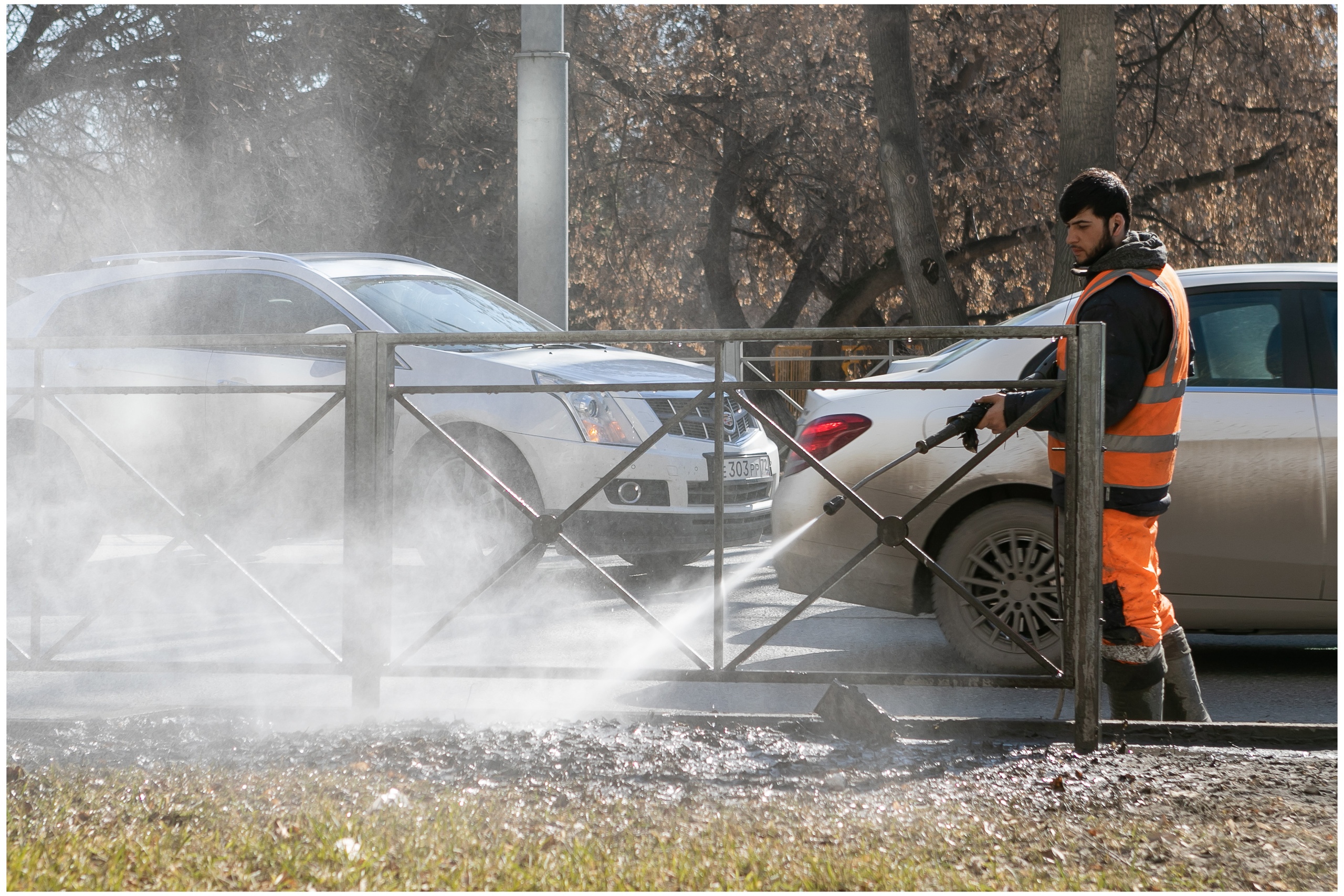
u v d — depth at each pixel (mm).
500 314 12125
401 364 10633
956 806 5004
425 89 28859
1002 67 33969
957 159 33812
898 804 5027
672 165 35000
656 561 12312
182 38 26719
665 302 38000
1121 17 32719
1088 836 4648
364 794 5086
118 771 5379
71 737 5918
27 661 6480
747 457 11312
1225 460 7641
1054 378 6129
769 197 36250
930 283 25266
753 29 33406
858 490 8148
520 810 4910
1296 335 7773
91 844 4500
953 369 8188
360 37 28812
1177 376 5781
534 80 15195
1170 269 5930
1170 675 6230
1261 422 7629
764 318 42344
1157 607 5875
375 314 10922
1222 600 7754
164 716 6246
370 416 6262
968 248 34594
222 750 5727
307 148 28703
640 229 36250
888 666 8398
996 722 5996
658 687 7945
